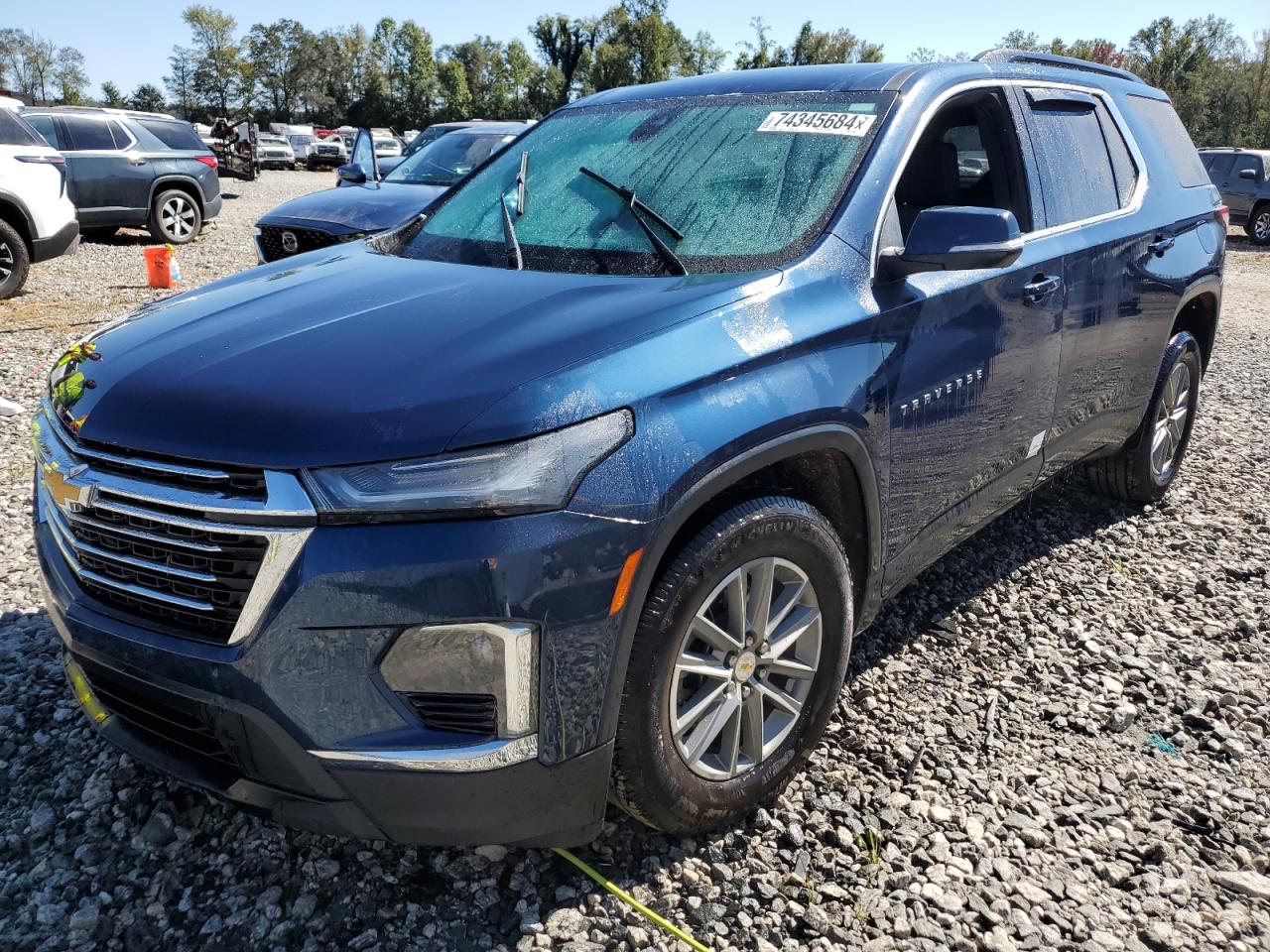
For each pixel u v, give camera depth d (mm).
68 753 2658
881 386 2490
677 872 2275
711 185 2799
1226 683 3170
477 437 1835
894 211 2730
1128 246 3670
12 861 2273
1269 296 13047
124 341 2369
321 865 2266
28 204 9445
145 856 2289
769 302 2314
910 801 2553
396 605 1804
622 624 1942
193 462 1900
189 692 1923
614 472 1904
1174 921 2197
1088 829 2486
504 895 2199
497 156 3502
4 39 111562
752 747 2371
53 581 2211
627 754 2053
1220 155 20531
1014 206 3229
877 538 2615
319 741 1863
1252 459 5488
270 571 1817
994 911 2203
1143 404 4145
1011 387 3074
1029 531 4352
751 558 2197
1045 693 3098
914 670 3193
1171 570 4016
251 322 2338
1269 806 2598
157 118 13742
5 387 6215
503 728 1894
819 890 2246
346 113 97562
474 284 2480
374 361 2037
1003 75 3320
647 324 2129
